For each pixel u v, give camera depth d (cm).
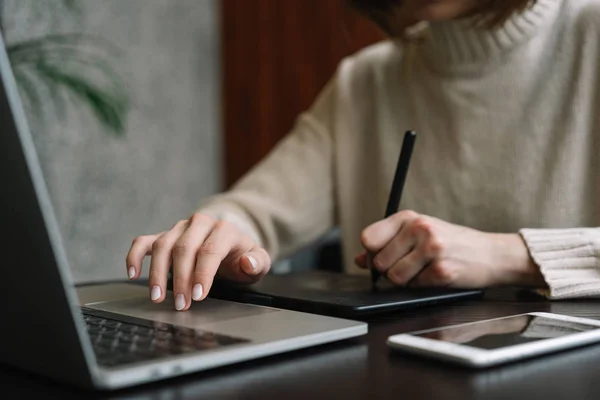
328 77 212
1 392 41
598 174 106
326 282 84
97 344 47
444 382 43
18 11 199
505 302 75
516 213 112
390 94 128
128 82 225
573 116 108
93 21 215
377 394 40
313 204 129
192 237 70
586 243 82
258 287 78
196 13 244
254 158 240
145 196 232
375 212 130
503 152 113
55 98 204
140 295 73
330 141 133
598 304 74
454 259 80
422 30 125
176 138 240
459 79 116
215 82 251
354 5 125
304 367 46
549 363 47
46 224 36
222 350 45
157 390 41
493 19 106
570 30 109
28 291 39
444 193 118
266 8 231
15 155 35
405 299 69
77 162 213
